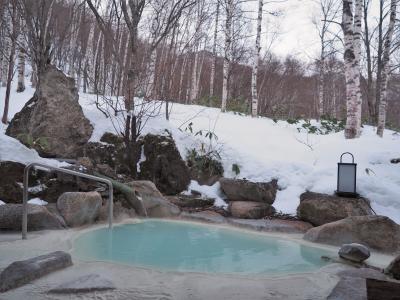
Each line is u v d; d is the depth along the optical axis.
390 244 5.39
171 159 8.42
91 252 4.53
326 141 10.20
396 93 29.75
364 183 7.14
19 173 6.25
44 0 8.70
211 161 8.79
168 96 10.14
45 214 5.41
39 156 6.95
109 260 4.23
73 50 17.22
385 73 13.74
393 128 18.42
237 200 7.91
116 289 3.18
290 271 4.16
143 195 7.11
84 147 8.16
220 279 3.66
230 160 8.86
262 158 8.77
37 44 8.91
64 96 8.20
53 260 3.59
